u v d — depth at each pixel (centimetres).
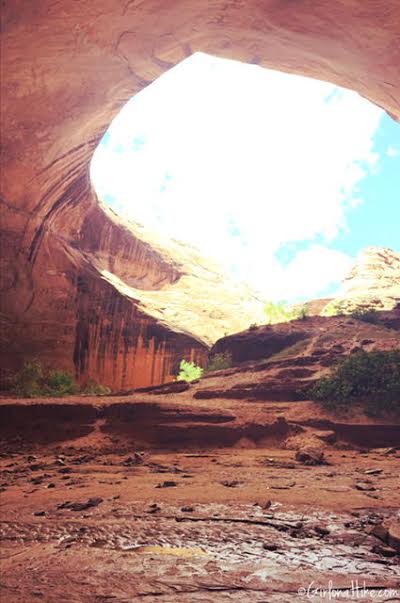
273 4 1912
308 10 1859
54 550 372
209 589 268
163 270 5116
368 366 1483
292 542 380
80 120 2716
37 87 2322
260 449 1280
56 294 3441
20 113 2444
